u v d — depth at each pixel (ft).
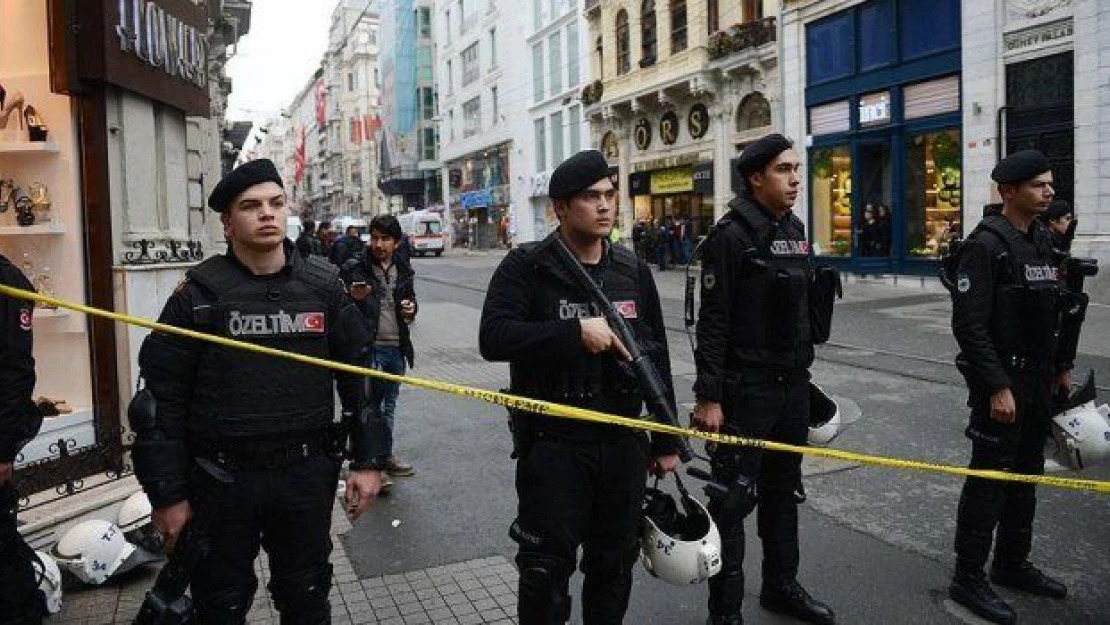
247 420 8.92
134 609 12.82
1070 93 47.06
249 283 9.19
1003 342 12.06
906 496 17.28
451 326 47.29
